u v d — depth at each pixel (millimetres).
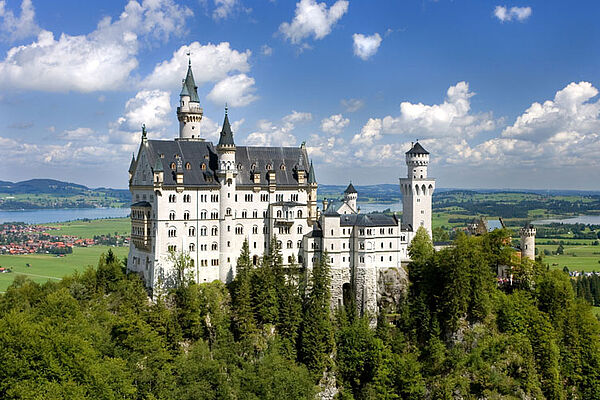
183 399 133750
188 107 192500
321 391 156250
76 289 169750
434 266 183125
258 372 144875
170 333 150500
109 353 136250
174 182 168625
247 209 179500
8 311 165875
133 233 176625
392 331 172375
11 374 113875
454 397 161875
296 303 163375
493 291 181250
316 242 180125
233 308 162250
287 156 190750
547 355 172625
